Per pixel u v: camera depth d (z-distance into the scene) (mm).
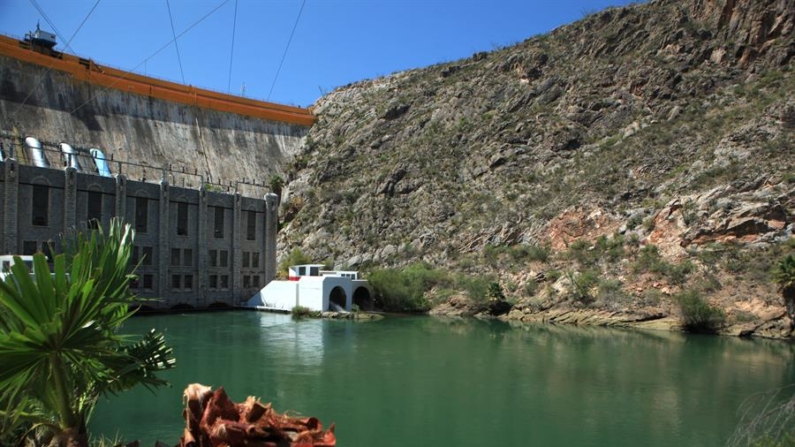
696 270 66375
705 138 86812
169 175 107938
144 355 12633
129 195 66312
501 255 85438
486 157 108062
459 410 27266
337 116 144875
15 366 9453
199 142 120625
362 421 25125
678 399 29672
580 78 113062
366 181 116375
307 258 95625
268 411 9492
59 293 9789
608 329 61969
